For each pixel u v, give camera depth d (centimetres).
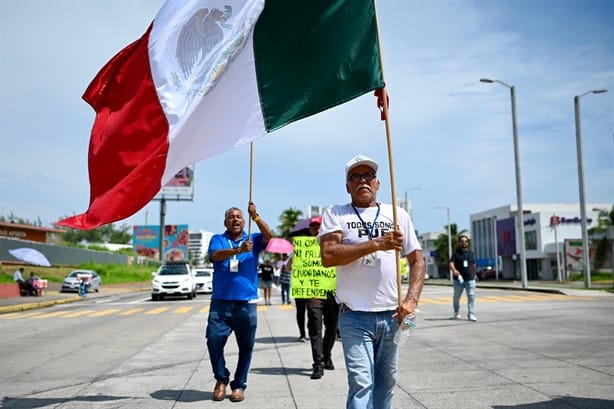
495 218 6988
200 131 543
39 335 1178
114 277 5453
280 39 549
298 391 609
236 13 561
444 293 2611
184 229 8556
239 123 541
